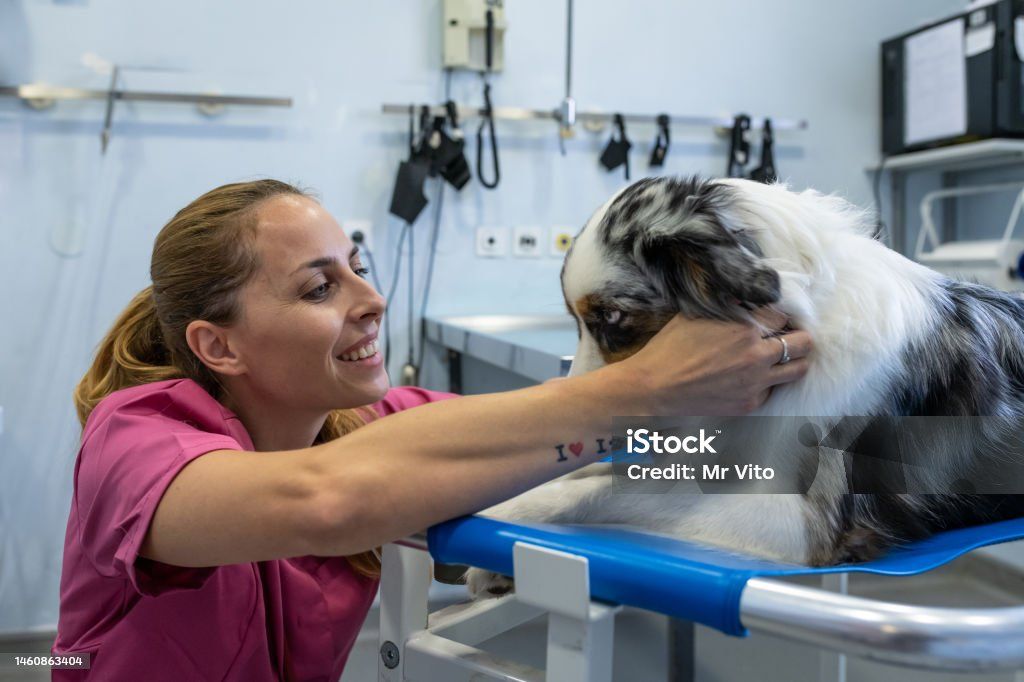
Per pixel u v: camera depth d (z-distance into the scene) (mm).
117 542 891
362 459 797
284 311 1035
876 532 961
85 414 1191
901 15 3529
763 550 927
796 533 925
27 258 2705
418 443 805
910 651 575
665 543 854
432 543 820
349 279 1104
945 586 2934
